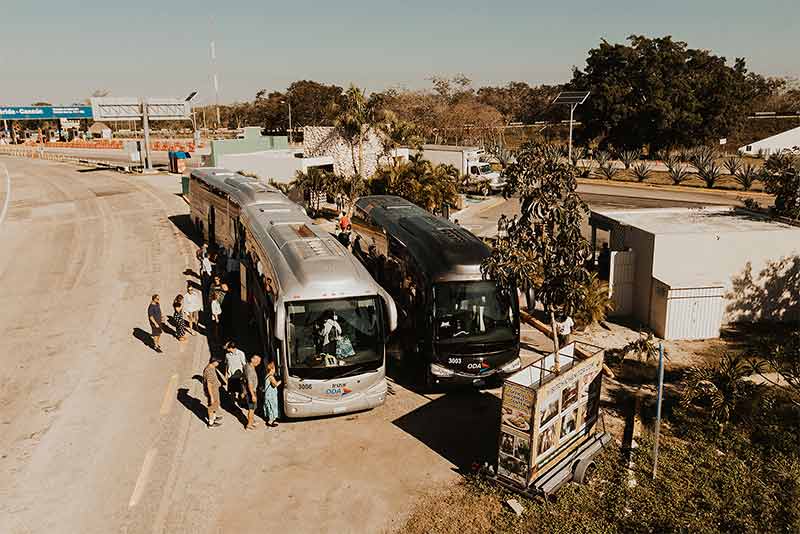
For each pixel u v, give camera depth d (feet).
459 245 49.32
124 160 219.41
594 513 32.94
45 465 37.63
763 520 32.45
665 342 56.34
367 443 40.19
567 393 35.14
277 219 60.23
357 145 130.31
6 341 56.65
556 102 95.76
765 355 46.26
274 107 339.36
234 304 65.82
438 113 294.25
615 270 61.21
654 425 41.81
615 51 219.00
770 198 131.44
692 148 216.74
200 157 207.51
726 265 59.88
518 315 46.55
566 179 39.68
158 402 45.39
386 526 32.37
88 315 63.41
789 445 39.24
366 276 45.03
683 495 34.53
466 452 39.06
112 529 32.17
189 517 33.09
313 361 41.19
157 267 80.79
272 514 33.35
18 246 93.45
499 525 32.07
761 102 392.47
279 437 40.91
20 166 206.69
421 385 48.70
